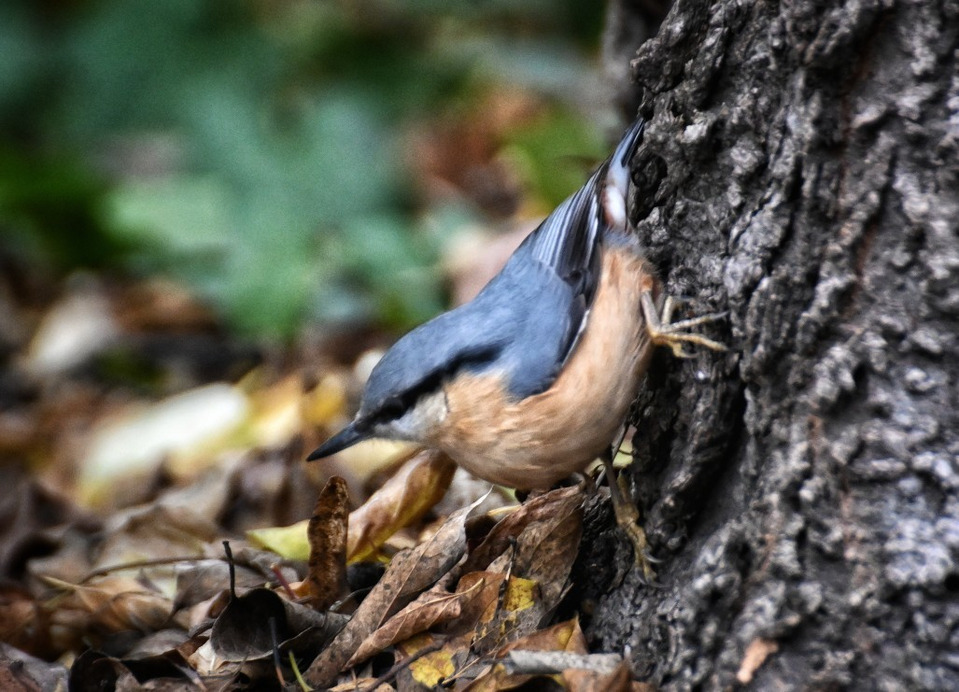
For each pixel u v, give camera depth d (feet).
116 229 46.96
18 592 26.78
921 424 16.87
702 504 19.56
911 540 16.71
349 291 44.06
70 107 51.49
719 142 19.38
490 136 54.60
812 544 17.35
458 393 21.11
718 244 19.58
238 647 20.74
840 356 17.40
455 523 21.29
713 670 17.78
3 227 51.19
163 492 33.91
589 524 21.98
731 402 19.04
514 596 20.13
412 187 51.57
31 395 45.32
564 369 20.15
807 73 17.39
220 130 48.85
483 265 40.47
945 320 16.79
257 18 53.62
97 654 20.72
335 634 21.09
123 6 51.42
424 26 57.16
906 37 16.78
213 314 46.78
